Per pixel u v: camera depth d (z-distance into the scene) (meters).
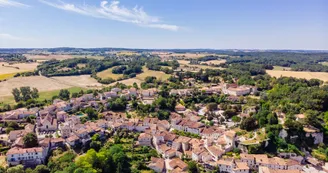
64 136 179.00
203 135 184.38
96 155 140.00
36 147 151.62
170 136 179.25
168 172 140.75
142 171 142.38
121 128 194.75
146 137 177.00
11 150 145.62
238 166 140.25
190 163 142.38
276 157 148.25
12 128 184.75
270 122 168.25
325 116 180.62
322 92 198.38
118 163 140.25
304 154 150.62
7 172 127.50
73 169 127.38
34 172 129.62
